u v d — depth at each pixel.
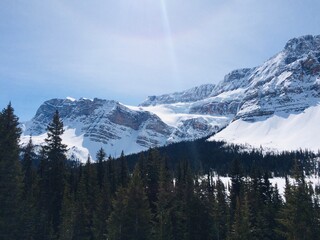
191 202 56.44
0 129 41.50
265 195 70.88
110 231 49.38
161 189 63.38
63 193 62.09
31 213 51.97
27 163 65.25
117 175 81.56
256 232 58.03
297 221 43.31
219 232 62.81
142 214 46.34
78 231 57.72
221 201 72.56
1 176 39.31
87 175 78.44
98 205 63.25
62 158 57.56
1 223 38.59
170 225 54.94
